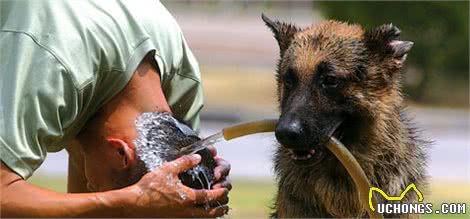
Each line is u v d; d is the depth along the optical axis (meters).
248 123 10.47
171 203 9.16
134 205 9.04
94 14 9.87
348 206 11.35
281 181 11.66
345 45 11.36
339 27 11.81
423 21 50.22
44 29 9.49
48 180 24.16
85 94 9.66
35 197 8.97
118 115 10.05
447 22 51.59
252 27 63.16
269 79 56.41
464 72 54.53
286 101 11.27
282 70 11.52
